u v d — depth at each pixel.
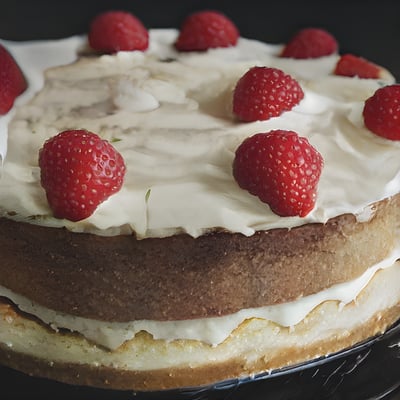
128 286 0.35
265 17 0.59
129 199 0.35
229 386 0.36
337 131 0.38
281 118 0.38
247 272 0.35
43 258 0.35
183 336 0.36
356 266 0.37
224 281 0.35
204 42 0.43
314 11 0.59
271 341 0.36
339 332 0.37
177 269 0.35
